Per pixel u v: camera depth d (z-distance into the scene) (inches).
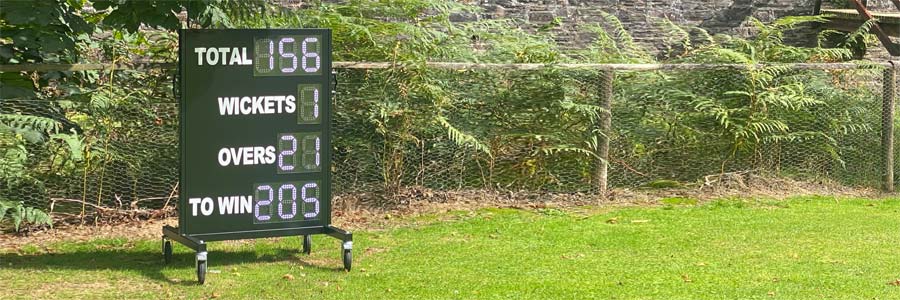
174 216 386.6
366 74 414.6
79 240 356.2
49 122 349.7
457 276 313.3
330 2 526.0
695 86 462.9
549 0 621.0
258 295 288.8
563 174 444.5
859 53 629.9
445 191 431.2
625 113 453.7
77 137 361.7
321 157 322.3
